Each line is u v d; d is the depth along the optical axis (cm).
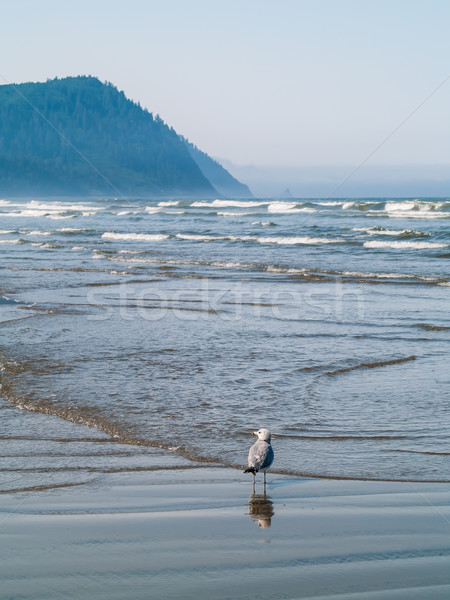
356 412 752
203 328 1276
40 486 547
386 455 621
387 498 518
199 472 585
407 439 663
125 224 5147
